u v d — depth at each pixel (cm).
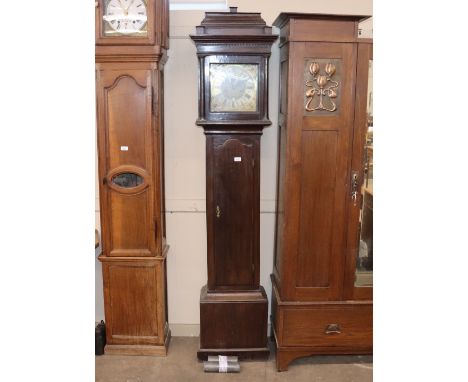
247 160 252
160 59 246
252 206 257
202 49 238
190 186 284
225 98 245
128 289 267
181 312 300
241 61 240
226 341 267
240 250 262
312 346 257
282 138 257
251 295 265
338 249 247
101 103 246
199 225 289
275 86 273
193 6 272
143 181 255
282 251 251
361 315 254
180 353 279
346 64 229
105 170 253
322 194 241
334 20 225
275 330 272
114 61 242
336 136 236
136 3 237
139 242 262
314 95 232
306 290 251
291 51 227
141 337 273
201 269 295
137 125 249
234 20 237
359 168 239
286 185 240
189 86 274
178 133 278
